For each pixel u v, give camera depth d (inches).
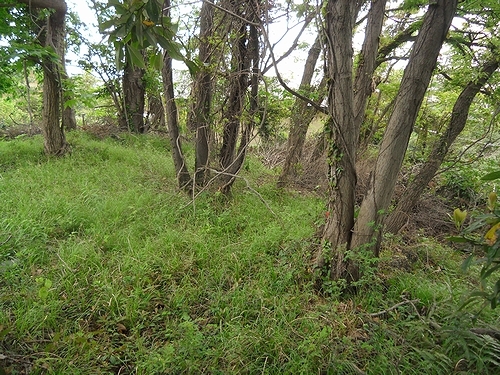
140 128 406.6
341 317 100.4
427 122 244.7
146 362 76.9
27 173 199.6
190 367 77.4
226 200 193.0
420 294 114.7
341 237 118.3
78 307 97.3
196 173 200.4
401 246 167.6
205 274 118.2
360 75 124.4
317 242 131.8
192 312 101.8
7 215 140.8
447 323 95.0
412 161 255.9
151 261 120.6
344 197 114.4
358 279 117.3
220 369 79.5
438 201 242.1
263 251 134.5
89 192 174.7
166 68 185.8
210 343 86.3
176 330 90.3
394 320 99.4
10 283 103.5
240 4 167.3
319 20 106.4
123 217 155.5
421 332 91.7
